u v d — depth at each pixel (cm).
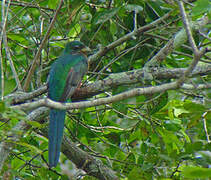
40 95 1051
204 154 845
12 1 1303
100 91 1029
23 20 1325
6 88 1184
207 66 988
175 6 1046
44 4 1329
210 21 1086
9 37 1291
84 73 1086
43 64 1193
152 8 1103
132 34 1052
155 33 1143
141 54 1141
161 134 1080
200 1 903
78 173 1059
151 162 946
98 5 1183
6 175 929
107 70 1273
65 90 1030
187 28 733
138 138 1189
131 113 1260
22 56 1320
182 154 855
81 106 730
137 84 1004
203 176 669
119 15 1152
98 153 1121
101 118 1262
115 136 1225
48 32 969
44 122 1073
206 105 823
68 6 1102
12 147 965
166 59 1148
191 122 848
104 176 1069
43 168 1015
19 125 955
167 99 1054
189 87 825
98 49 1178
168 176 934
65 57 1094
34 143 1168
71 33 1298
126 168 1053
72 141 1233
